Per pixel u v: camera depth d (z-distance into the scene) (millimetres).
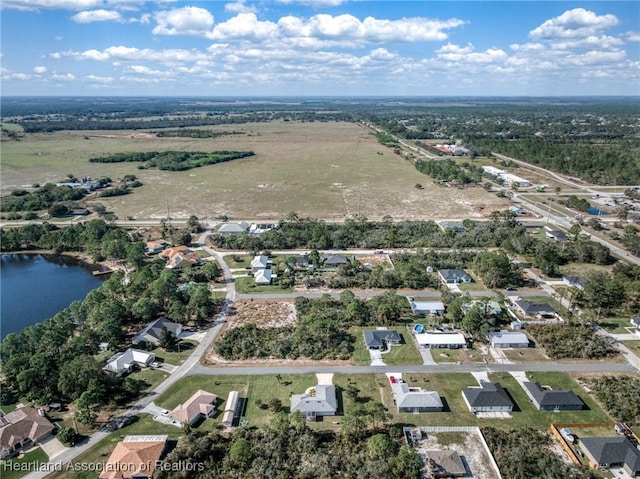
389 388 83062
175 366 90125
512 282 128375
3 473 63875
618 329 103438
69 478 63281
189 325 106438
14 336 91188
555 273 133750
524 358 92562
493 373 87562
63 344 91688
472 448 68875
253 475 63500
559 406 77062
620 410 75750
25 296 125500
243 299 119500
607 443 66438
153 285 111875
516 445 68938
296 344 95938
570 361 91500
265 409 77250
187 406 75250
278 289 125125
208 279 131250
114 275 122438
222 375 87000
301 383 84375
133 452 64938
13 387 83625
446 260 139750
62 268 146375
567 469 64188
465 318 100312
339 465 65000
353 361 91562
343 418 71750
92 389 76938
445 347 96438
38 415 74000
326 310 109312
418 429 72000
